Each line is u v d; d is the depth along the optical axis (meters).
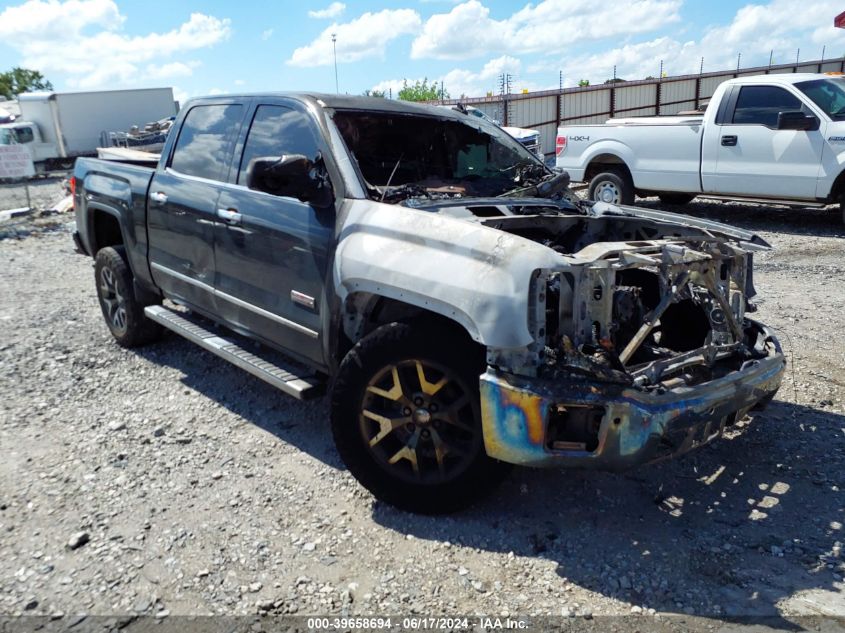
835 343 5.43
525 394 2.86
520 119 19.62
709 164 10.29
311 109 3.97
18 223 12.75
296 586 2.86
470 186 4.28
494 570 2.95
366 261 3.32
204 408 4.59
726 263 3.48
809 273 7.62
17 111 33.19
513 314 2.83
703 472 3.69
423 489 3.27
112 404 4.67
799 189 9.56
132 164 5.75
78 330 6.25
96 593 2.82
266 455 3.96
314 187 3.62
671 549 3.06
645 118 11.59
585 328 2.89
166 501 3.49
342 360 3.55
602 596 2.78
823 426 4.14
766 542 3.09
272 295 3.98
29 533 3.22
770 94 9.74
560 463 2.89
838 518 3.25
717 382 3.06
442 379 3.19
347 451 3.35
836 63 25.02
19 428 4.30
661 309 3.08
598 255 2.96
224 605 2.75
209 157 4.59
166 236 4.85
